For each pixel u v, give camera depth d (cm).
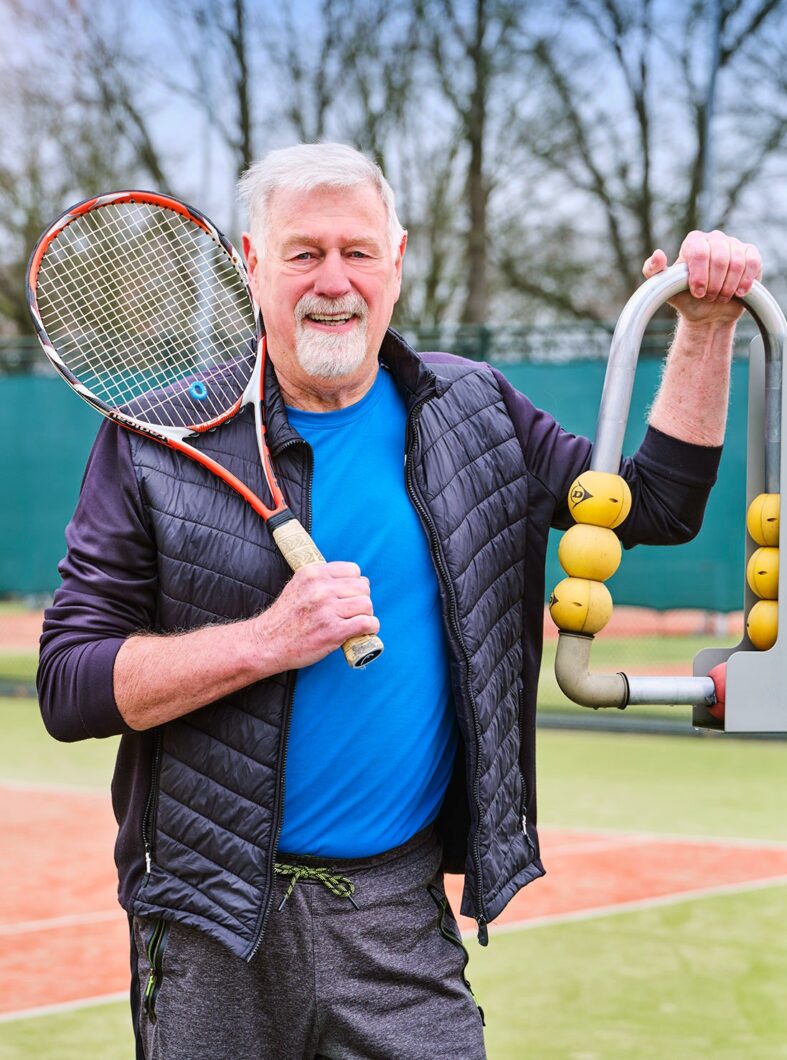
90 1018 383
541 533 230
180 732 204
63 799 716
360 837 207
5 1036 368
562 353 912
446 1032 208
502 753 215
